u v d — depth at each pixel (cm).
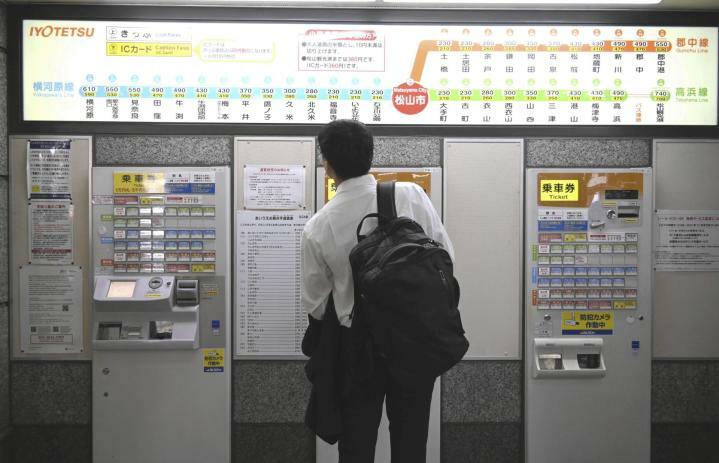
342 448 174
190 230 261
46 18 266
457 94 270
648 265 265
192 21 269
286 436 271
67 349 268
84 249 267
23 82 267
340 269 170
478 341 270
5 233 265
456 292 171
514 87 271
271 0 262
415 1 263
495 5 267
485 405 272
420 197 178
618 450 266
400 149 270
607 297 265
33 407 269
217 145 269
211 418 264
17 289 267
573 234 264
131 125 268
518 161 269
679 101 272
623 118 271
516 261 270
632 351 265
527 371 266
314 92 269
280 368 270
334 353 172
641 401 266
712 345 272
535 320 266
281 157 268
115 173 261
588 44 271
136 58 268
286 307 268
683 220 271
